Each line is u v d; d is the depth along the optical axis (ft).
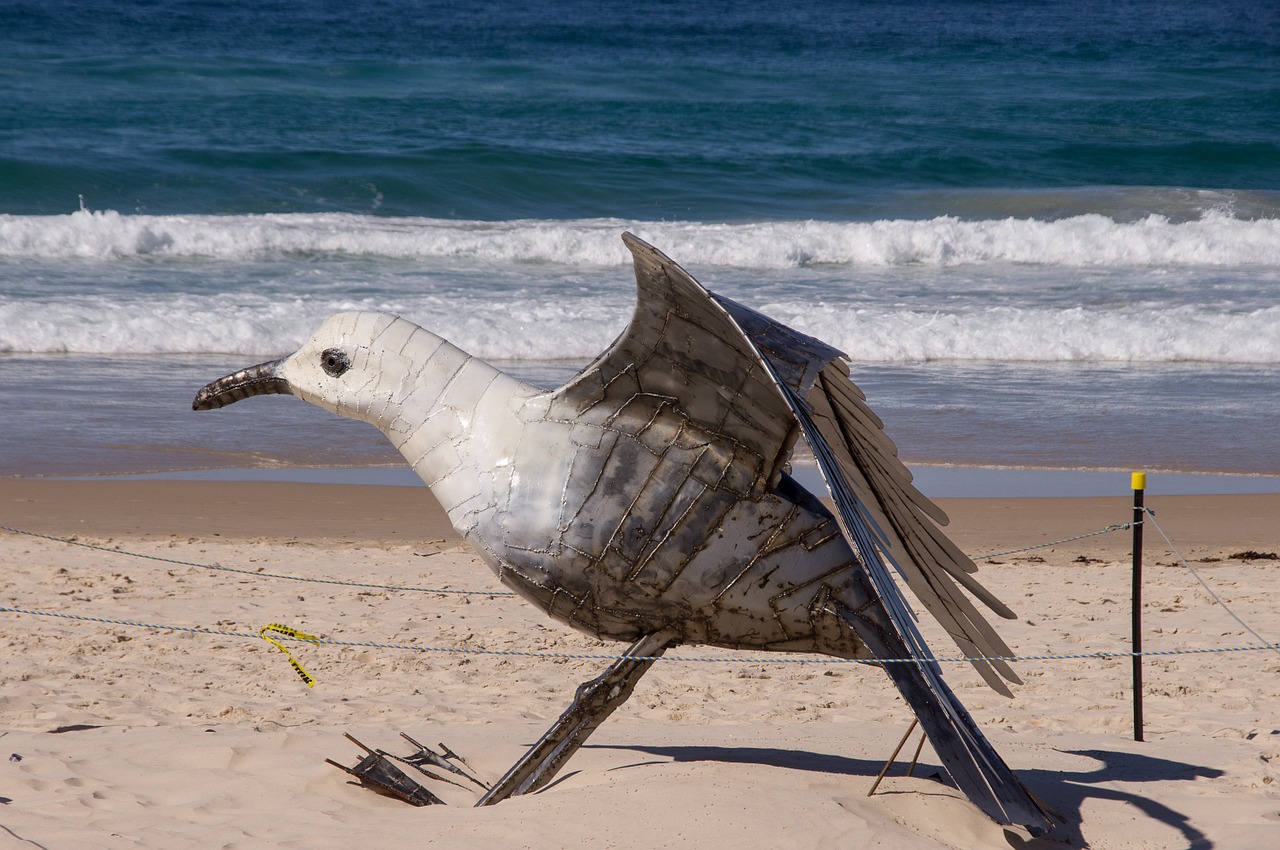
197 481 44.98
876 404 56.59
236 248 77.87
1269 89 158.81
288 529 40.11
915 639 14.60
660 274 14.05
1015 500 43.37
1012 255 85.71
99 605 31.73
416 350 17.37
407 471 47.93
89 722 23.03
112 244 75.97
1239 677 26.99
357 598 33.09
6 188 88.94
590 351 63.67
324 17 208.44
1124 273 82.23
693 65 171.94
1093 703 25.20
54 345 61.21
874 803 17.15
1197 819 17.98
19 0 206.59
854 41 205.77
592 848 15.61
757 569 16.55
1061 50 200.03
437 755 20.24
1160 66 184.03
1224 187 111.65
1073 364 65.36
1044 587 34.78
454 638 29.68
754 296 73.31
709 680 26.91
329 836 16.60
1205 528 40.75
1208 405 57.26
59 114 112.88
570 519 16.48
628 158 109.40
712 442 16.30
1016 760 20.89
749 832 15.83
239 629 30.04
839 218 96.94
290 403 56.85
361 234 80.23
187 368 59.88
